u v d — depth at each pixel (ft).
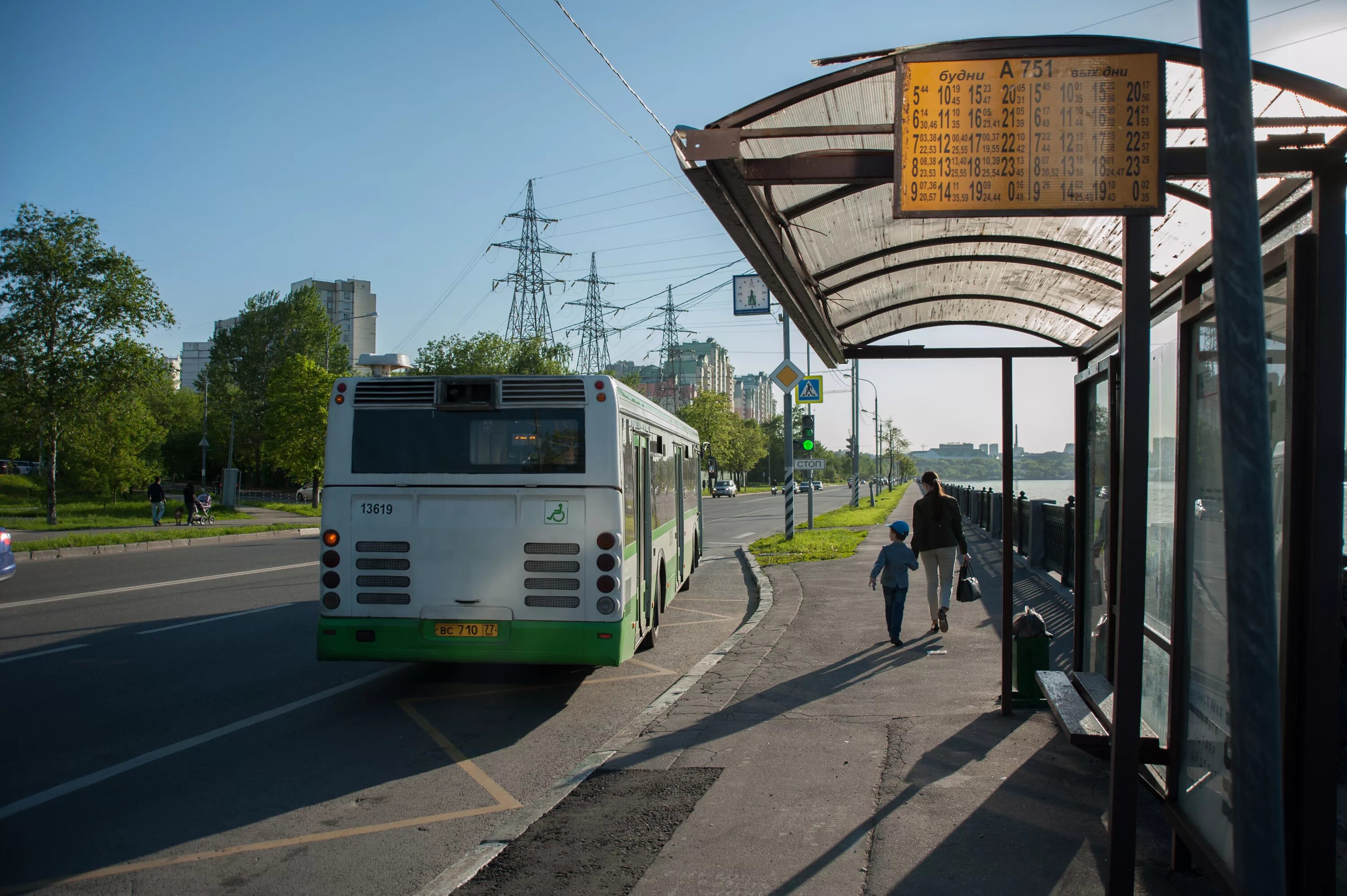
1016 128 11.46
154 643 34.35
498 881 13.53
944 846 14.37
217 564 66.69
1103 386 19.83
